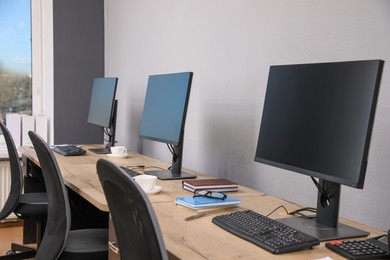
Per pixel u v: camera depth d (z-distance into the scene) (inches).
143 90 149.9
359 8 73.2
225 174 107.7
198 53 118.0
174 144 97.1
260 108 95.7
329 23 78.9
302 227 62.0
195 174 103.6
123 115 166.4
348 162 54.3
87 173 100.3
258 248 53.9
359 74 54.4
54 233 80.1
